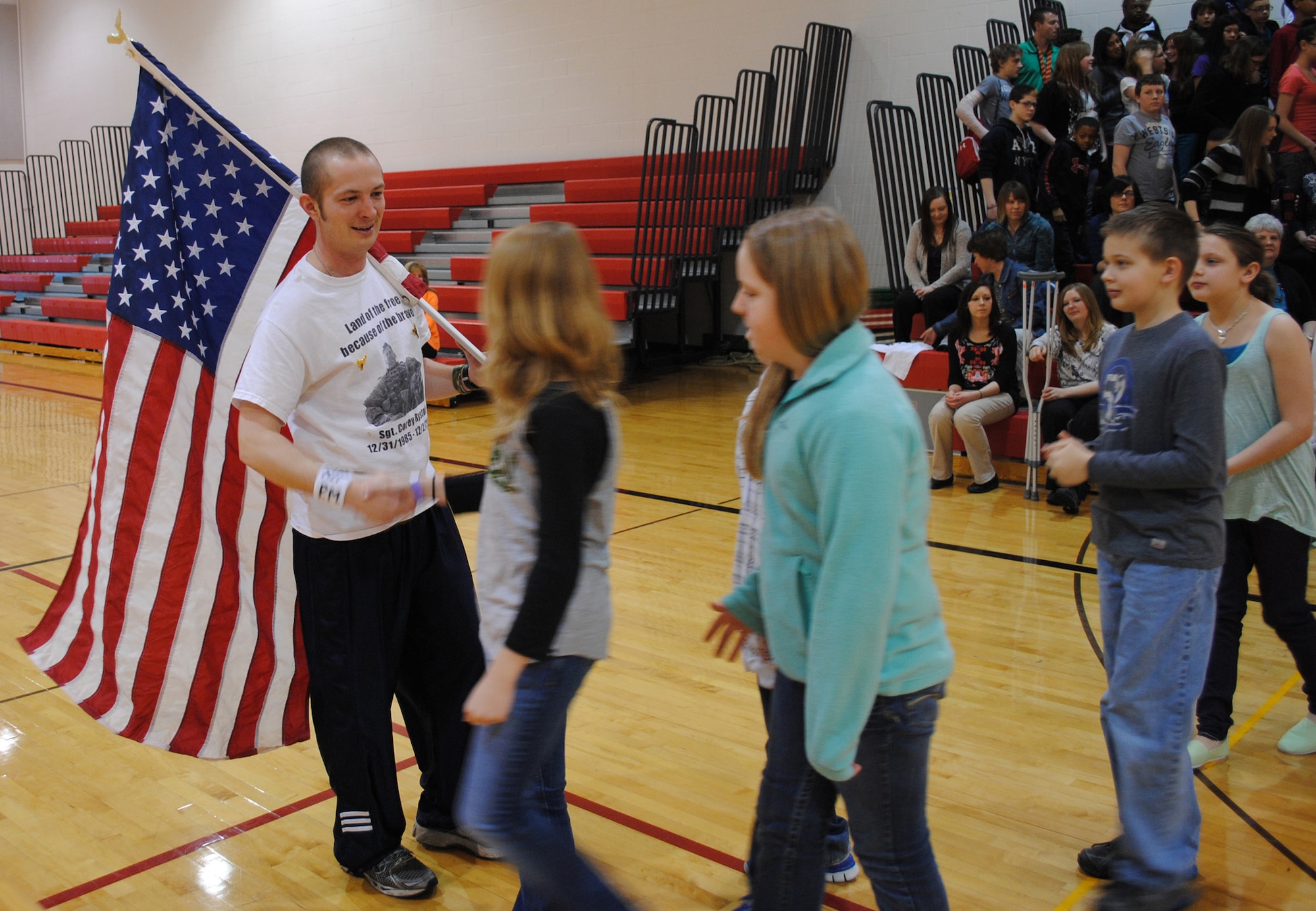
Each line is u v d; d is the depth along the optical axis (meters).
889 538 1.38
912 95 9.05
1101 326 5.45
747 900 1.80
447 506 2.20
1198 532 1.96
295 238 2.48
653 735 3.02
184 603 2.56
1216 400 1.91
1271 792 2.67
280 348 2.07
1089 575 4.39
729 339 10.73
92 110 16.56
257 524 2.53
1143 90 6.46
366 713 2.22
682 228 8.88
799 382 1.48
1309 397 2.48
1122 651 2.03
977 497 5.71
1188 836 2.07
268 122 14.32
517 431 1.63
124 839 2.50
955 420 5.71
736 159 9.12
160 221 2.48
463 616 2.30
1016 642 3.69
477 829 1.66
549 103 11.40
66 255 14.94
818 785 1.57
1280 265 5.50
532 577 1.55
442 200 11.27
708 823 2.55
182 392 2.51
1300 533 2.61
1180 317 1.98
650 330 10.91
